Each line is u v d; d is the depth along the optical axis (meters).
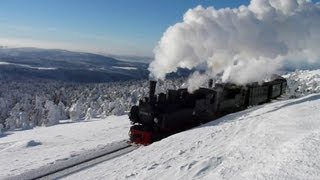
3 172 17.64
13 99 104.12
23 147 26.22
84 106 72.06
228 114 26.81
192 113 23.77
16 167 18.55
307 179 9.13
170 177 12.88
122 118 42.59
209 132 19.59
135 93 82.00
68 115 72.56
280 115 19.97
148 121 21.89
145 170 14.38
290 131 15.64
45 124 61.50
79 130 35.12
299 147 11.73
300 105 22.66
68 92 111.06
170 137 20.08
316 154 10.73
